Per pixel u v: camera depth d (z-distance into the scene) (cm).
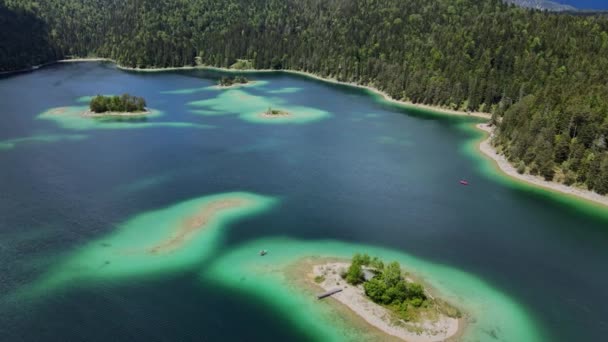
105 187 13500
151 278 9100
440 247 10794
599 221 12475
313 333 7669
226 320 7950
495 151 18412
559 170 15375
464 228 11825
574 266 10200
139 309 8200
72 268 9381
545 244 11131
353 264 9012
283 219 11831
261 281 9038
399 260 10112
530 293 9119
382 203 13162
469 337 7719
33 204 12250
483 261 10244
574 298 9031
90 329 7706
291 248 10394
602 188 13812
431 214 12581
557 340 7850
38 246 10175
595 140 15262
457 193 14138
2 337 7506
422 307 8319
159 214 11838
